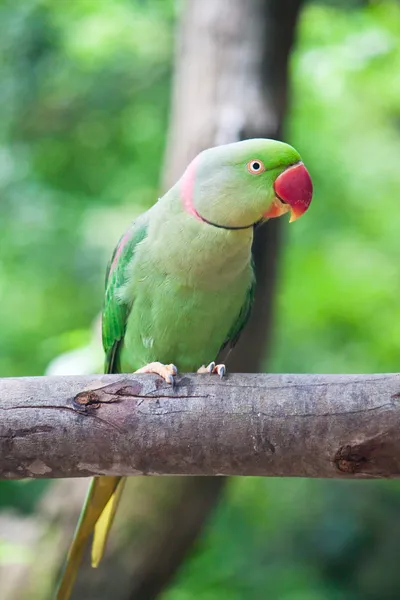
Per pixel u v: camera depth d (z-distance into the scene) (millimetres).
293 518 14164
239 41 7832
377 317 14203
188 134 7605
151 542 8078
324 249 14523
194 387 4238
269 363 10734
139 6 13383
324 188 14547
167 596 12180
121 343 5773
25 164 14016
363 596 13766
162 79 13914
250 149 4836
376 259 14461
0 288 14242
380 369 14016
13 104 13609
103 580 8031
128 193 14141
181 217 5031
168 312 5258
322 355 14109
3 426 4156
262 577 13117
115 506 5723
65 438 4168
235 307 5461
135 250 5340
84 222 13969
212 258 4992
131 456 4207
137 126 14164
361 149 15016
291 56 8203
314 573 13781
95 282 13969
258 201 4844
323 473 4145
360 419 4031
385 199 14961
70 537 8195
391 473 4055
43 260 14016
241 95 7648
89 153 14367
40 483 12727
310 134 14125
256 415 4141
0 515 9555
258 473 4242
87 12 13344
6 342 14008
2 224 13953
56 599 5676
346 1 11531
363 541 14242
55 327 14148
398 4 11617
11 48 13164
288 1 7945
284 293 13383
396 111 14656
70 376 4285
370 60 11688
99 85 13844
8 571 8383
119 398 4203
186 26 8156
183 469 4250
